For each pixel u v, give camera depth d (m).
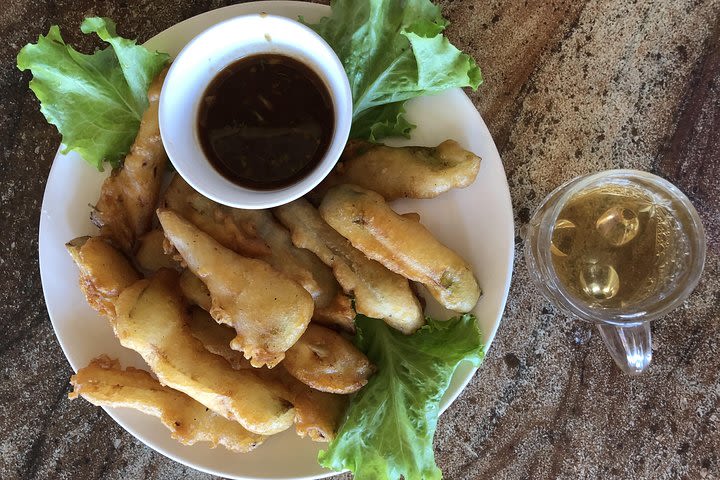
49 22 0.34
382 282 0.30
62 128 0.30
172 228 0.28
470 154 0.29
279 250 0.30
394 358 0.31
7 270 0.35
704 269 0.35
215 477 0.36
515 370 0.35
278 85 0.27
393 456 0.31
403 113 0.31
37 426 0.36
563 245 0.33
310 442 0.32
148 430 0.32
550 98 0.34
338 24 0.30
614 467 0.35
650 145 0.35
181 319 0.30
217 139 0.28
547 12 0.34
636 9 0.34
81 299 0.32
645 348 0.32
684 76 0.34
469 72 0.30
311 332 0.31
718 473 0.35
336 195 0.29
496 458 0.35
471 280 0.30
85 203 0.32
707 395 0.35
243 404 0.29
